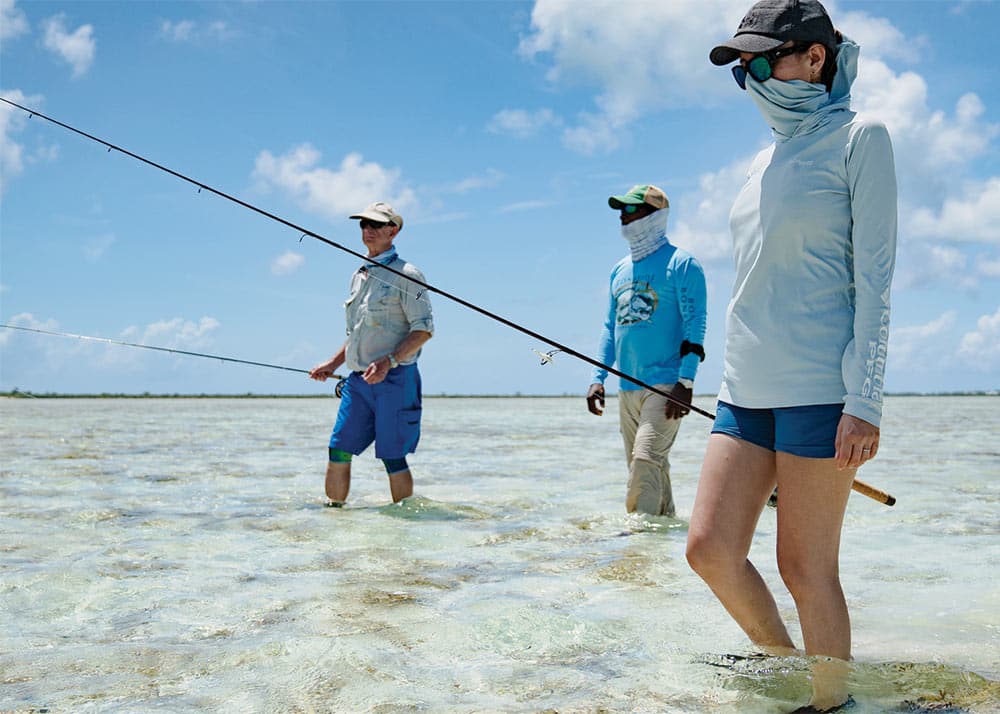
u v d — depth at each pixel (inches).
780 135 95.1
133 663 95.5
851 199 87.6
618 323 210.1
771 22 92.4
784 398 89.6
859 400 83.4
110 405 1368.1
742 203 97.3
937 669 92.0
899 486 265.1
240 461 339.9
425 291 217.5
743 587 93.7
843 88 93.3
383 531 183.5
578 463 349.4
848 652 89.3
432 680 90.2
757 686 87.0
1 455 351.9
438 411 1264.8
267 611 117.9
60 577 136.3
